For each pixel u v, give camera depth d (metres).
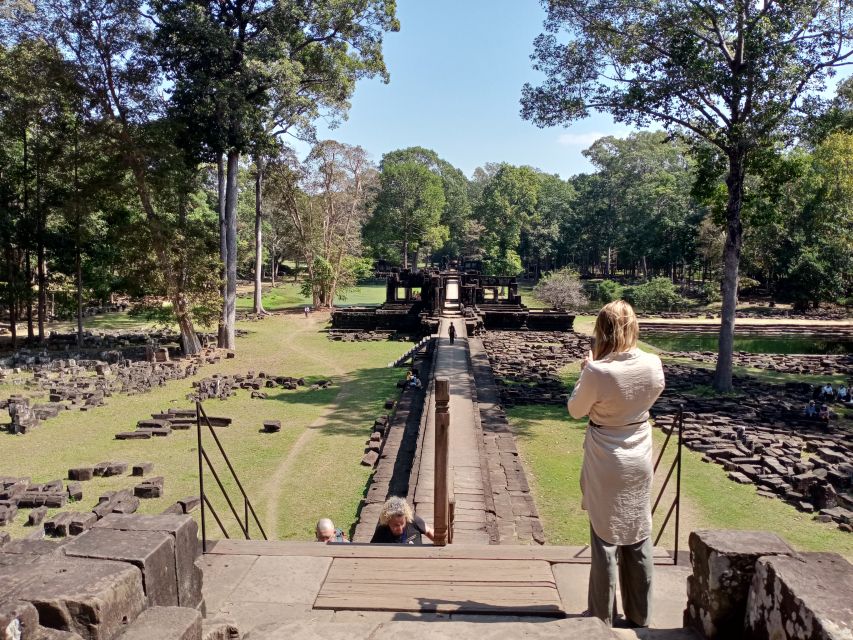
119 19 32.12
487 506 12.30
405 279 57.31
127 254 35.59
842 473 16.30
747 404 26.19
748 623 3.20
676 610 4.50
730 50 29.56
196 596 4.09
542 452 19.42
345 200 67.56
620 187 93.31
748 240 66.19
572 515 14.48
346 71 42.84
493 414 22.62
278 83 35.09
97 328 49.31
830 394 27.59
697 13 25.53
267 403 26.75
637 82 26.59
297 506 15.40
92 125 33.03
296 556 5.45
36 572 3.18
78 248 38.53
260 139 37.81
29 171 36.91
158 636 2.92
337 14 37.84
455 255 117.75
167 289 36.03
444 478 6.00
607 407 3.78
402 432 20.78
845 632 2.38
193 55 33.75
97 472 17.42
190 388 29.28
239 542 5.77
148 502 15.47
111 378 30.12
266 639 2.86
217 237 40.31
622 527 3.84
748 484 16.48
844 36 23.69
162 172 33.78
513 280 58.59
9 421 22.88
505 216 100.62
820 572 2.93
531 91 28.20
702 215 74.88
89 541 3.62
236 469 18.16
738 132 25.23
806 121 25.41
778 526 13.74
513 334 49.06
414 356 38.12
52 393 26.31
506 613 4.45
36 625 2.76
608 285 79.19
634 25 26.64
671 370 35.16
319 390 29.52
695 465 18.16
